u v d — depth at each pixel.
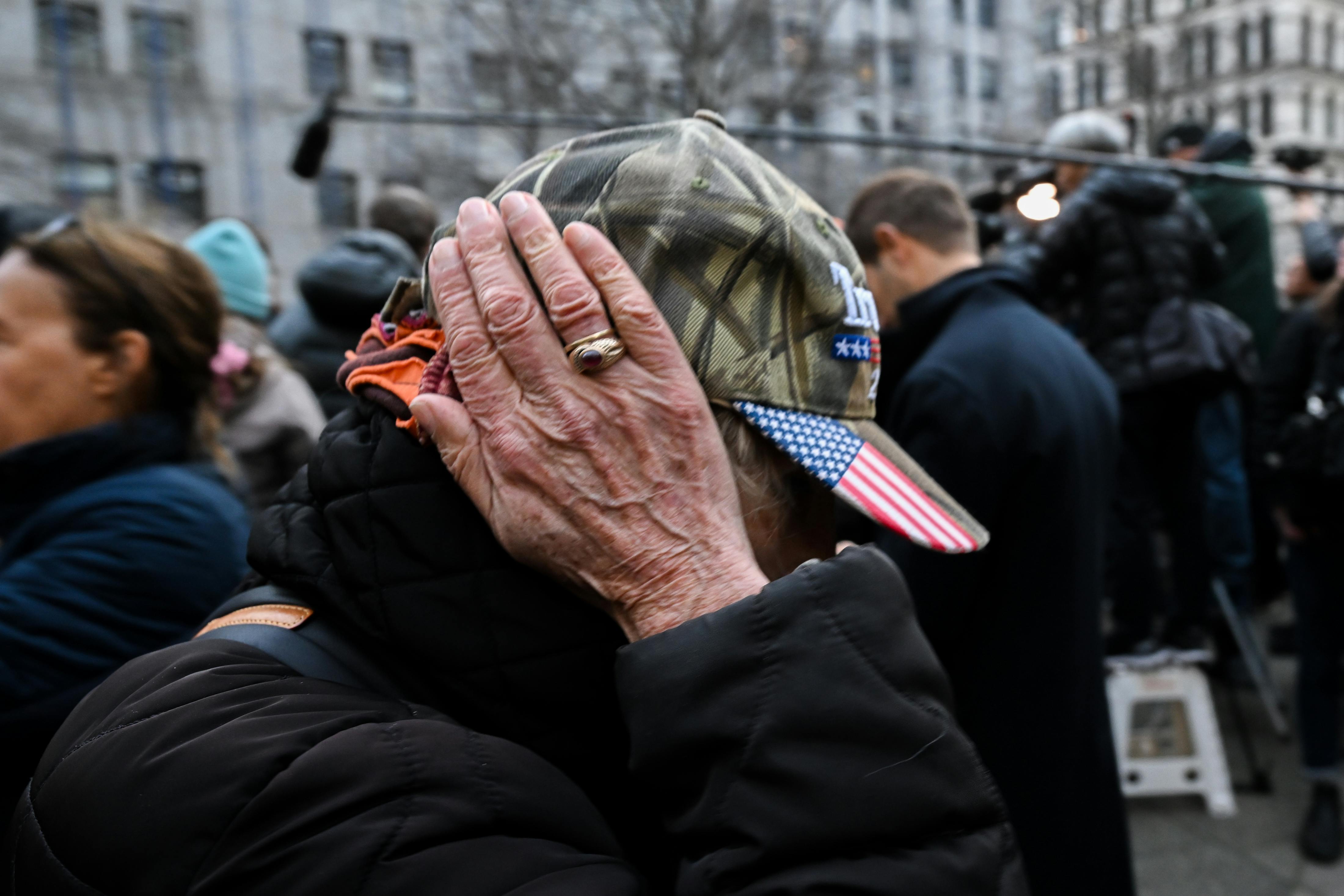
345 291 2.69
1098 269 3.21
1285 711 3.63
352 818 0.57
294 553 0.70
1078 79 23.50
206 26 13.71
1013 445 1.65
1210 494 3.83
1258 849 2.82
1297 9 36.12
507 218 0.68
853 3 21.77
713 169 0.70
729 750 0.63
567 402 0.67
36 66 12.80
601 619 0.71
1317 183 2.18
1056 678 1.67
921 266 2.01
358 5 13.58
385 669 0.70
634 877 0.64
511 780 0.63
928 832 0.64
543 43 10.82
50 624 1.18
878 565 0.71
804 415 0.72
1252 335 4.20
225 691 0.64
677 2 10.30
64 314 1.33
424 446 0.69
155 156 13.59
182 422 1.46
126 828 0.57
